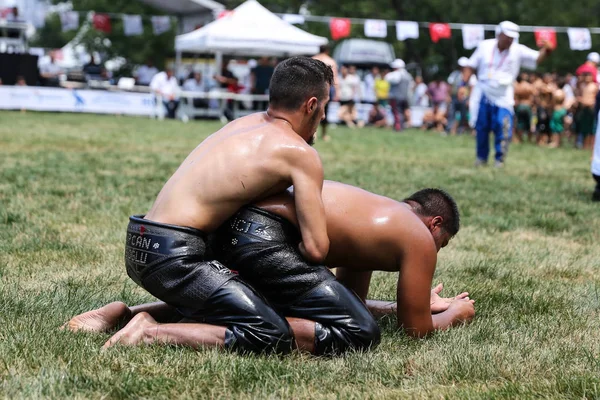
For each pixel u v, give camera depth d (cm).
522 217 870
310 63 404
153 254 382
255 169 383
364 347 386
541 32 2789
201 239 387
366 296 480
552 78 2478
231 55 2980
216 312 378
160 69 5234
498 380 361
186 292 379
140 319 391
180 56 3155
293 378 350
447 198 439
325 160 1464
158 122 2628
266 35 2662
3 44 3309
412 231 408
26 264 566
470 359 380
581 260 665
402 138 2334
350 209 408
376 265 416
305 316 386
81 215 772
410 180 1164
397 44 5069
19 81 3070
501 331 442
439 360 381
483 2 4947
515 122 2417
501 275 598
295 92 400
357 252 409
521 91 2383
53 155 1348
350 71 2989
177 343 381
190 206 386
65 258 591
